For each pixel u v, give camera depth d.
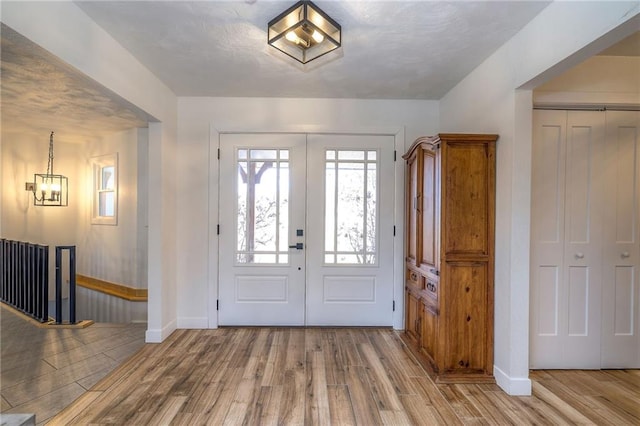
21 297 3.86
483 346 2.37
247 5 1.88
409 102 3.42
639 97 2.45
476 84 2.66
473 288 2.36
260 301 3.42
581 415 1.99
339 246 3.45
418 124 3.42
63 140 4.80
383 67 2.66
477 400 2.13
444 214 2.34
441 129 3.35
